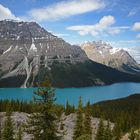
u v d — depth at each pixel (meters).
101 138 67.94
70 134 90.44
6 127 55.38
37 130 25.92
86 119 73.31
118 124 116.19
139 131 82.06
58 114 26.45
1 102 162.12
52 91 26.14
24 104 159.38
